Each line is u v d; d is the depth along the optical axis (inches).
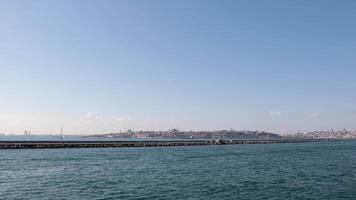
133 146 6146.7
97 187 1625.2
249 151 4815.5
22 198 1379.2
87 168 2401.6
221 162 2974.9
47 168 2369.6
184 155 3831.2
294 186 1708.9
